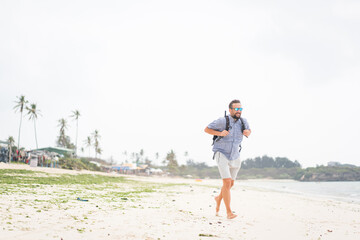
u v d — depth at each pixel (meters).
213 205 7.86
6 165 18.02
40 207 4.42
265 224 4.86
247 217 5.77
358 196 24.95
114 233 3.14
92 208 4.91
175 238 3.19
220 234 3.62
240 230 4.03
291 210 8.55
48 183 10.92
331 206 11.68
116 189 11.72
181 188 18.39
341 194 28.92
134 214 4.64
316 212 8.43
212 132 4.58
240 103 4.61
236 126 4.64
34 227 3.02
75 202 5.57
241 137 4.75
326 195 25.55
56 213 4.03
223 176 4.66
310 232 4.39
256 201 11.48
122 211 4.89
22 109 58.25
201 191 15.90
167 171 131.62
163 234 3.33
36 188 8.23
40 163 32.31
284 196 17.52
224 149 4.67
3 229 2.77
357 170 190.38
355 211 9.81
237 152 4.75
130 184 18.52
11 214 3.57
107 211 4.72
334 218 6.98
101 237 2.91
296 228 4.68
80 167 42.06
